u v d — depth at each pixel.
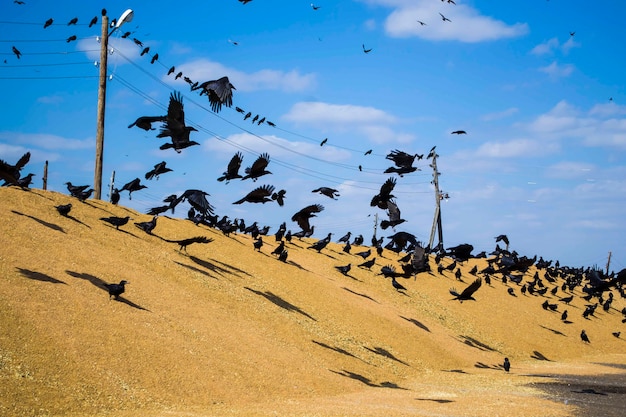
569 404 34.12
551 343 59.50
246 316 36.34
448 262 76.19
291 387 29.50
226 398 26.20
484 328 57.16
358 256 64.31
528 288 74.50
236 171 20.30
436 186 82.94
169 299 33.62
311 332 38.56
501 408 31.23
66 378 23.16
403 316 50.47
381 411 27.45
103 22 47.22
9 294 26.56
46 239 33.97
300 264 53.28
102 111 47.66
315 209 21.81
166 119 17.80
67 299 28.23
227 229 51.41
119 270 34.28
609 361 56.47
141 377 25.25
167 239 44.38
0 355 22.73
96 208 44.09
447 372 42.19
